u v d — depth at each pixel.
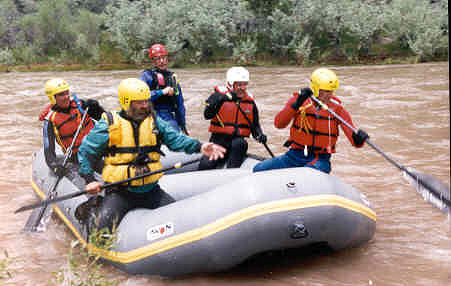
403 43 24.42
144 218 3.56
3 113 11.56
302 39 24.75
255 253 3.41
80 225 3.93
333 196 3.48
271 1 25.77
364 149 7.47
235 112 5.03
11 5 29.03
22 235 4.43
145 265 3.46
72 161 4.84
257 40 26.23
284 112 3.87
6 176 6.40
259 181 3.46
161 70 5.95
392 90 13.40
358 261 3.80
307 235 3.40
